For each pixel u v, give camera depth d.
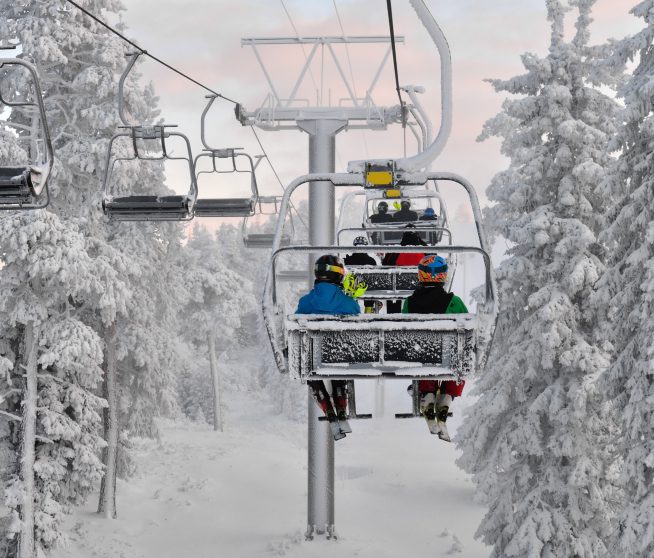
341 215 14.59
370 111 23.12
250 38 23.16
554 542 20.86
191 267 54.38
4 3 25.70
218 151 14.52
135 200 11.88
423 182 8.18
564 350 21.08
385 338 6.90
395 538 27.72
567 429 21.02
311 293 7.34
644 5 17.23
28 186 7.75
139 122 26.94
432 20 9.45
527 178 21.94
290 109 23.16
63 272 21.36
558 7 22.09
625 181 17.83
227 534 28.58
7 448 24.62
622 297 17.14
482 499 25.09
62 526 28.20
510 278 21.36
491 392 22.36
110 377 29.42
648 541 15.49
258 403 70.50
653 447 16.20
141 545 27.55
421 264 7.61
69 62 26.89
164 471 37.19
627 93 17.52
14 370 24.50
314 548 24.48
